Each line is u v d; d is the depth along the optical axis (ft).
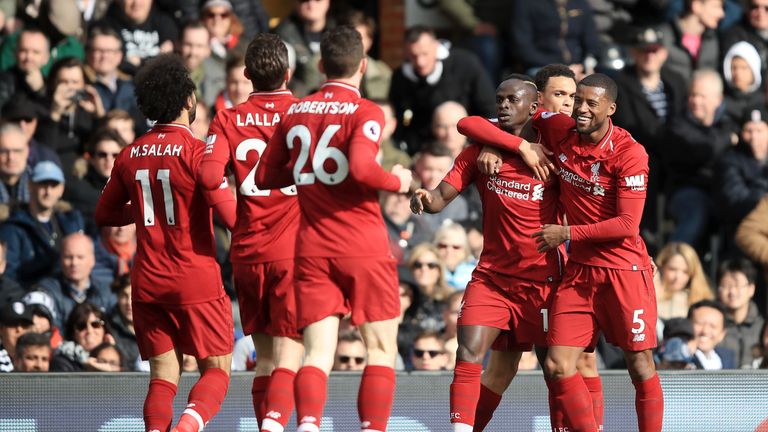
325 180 65.62
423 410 84.07
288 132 66.80
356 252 65.62
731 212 116.26
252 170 71.00
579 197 72.54
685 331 97.30
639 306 72.49
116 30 122.21
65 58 114.83
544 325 73.92
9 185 107.86
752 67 126.62
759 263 113.29
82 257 100.01
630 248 72.49
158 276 72.33
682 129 118.83
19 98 113.91
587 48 131.85
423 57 122.21
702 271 107.86
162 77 72.54
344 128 65.21
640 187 71.15
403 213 109.60
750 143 116.67
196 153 72.02
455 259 104.83
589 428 72.18
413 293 100.27
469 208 113.80
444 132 116.67
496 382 77.41
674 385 85.51
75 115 113.91
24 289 100.73
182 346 73.77
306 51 124.36
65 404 82.02
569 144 72.54
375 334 66.28
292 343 69.97
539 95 77.41
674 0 135.95
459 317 74.43
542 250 71.20
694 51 131.44
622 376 85.30
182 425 70.33
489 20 137.69
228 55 116.57
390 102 123.44
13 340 91.81
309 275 66.18
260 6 133.69
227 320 73.92
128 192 73.87
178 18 126.72
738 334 104.78
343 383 83.92
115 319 95.09
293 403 69.00
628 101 121.80
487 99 123.75
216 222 105.60
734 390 85.76
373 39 132.36
